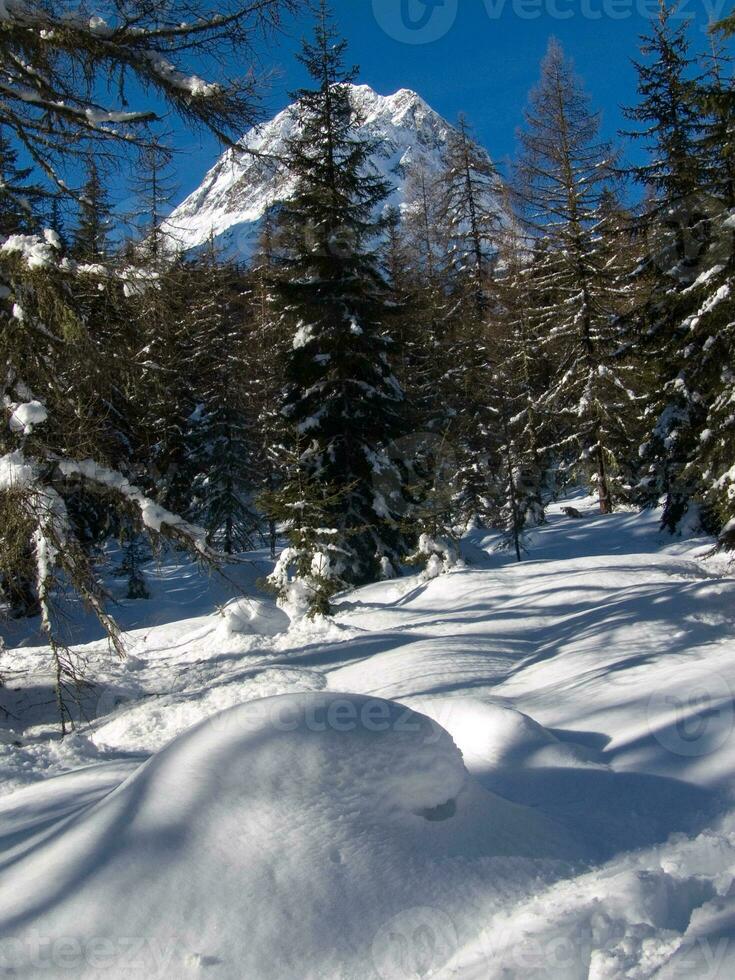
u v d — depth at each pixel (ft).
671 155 64.80
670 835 11.20
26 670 38.83
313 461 67.41
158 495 39.68
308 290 67.36
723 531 43.65
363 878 9.45
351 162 67.77
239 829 9.93
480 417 94.53
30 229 29.89
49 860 10.44
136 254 29.07
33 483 26.81
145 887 9.23
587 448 95.81
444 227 127.85
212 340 90.63
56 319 26.81
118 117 27.68
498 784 14.08
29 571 28.27
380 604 57.06
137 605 80.12
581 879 10.12
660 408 72.08
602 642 28.45
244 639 44.32
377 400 68.80
